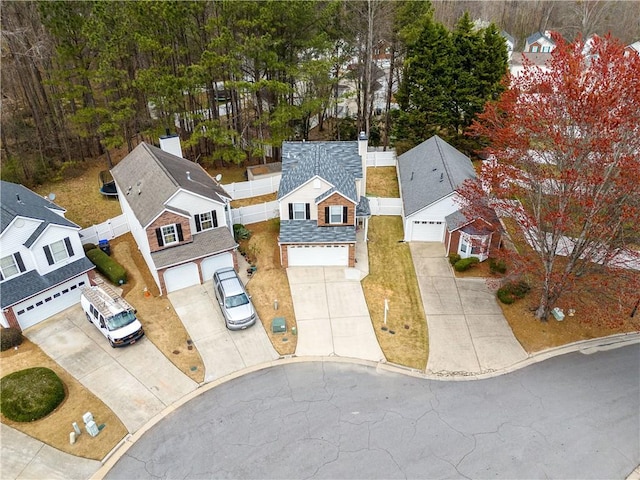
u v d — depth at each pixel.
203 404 19.88
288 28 36.31
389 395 20.27
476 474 16.80
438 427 18.66
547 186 21.86
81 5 35.53
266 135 44.19
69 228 25.19
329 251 28.47
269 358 22.38
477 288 27.08
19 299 22.95
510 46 63.94
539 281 26.81
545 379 21.09
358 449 17.73
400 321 24.72
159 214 25.20
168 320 24.64
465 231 28.16
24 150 39.28
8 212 23.64
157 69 34.84
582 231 20.97
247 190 36.78
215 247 27.22
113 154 45.19
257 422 18.97
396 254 30.25
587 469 16.98
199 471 17.00
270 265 29.08
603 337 23.55
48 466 17.27
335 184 28.38
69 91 36.34
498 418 19.08
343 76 46.38
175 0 32.84
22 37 34.19
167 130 38.34
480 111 40.97
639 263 24.36
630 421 18.91
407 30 41.28
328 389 20.59
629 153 18.91
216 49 36.47
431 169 33.75
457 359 22.30
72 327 24.20
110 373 21.39
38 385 19.89
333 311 25.38
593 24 69.56
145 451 17.83
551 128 19.66
